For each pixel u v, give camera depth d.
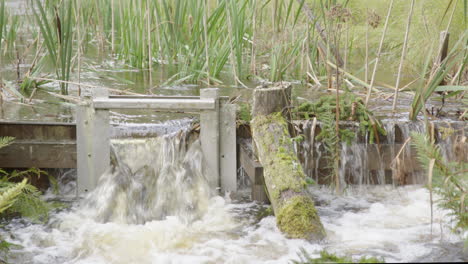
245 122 5.27
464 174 4.15
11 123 5.06
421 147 4.17
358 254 3.83
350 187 5.25
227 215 4.67
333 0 6.54
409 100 6.43
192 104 4.98
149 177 5.00
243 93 6.68
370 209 4.78
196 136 5.18
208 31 7.44
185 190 4.96
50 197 5.07
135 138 5.13
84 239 4.26
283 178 4.32
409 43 8.91
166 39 7.72
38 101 6.28
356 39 9.89
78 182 5.01
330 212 4.73
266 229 4.35
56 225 4.50
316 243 4.05
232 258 3.86
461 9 8.91
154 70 8.26
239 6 7.92
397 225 4.41
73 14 9.99
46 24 6.22
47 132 5.10
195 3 8.09
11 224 4.48
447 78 6.86
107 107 4.92
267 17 9.59
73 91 6.75
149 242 4.21
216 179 5.12
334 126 5.23
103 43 9.86
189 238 4.27
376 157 5.27
